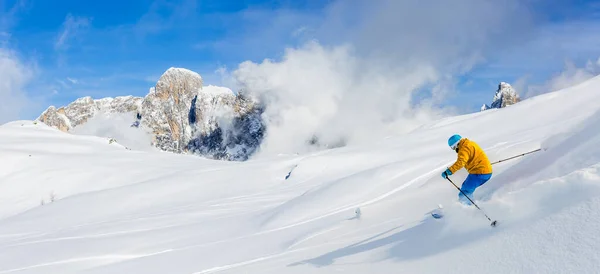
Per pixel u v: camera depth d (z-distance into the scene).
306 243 11.00
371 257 7.29
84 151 80.00
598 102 28.25
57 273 14.71
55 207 40.03
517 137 21.36
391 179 17.55
